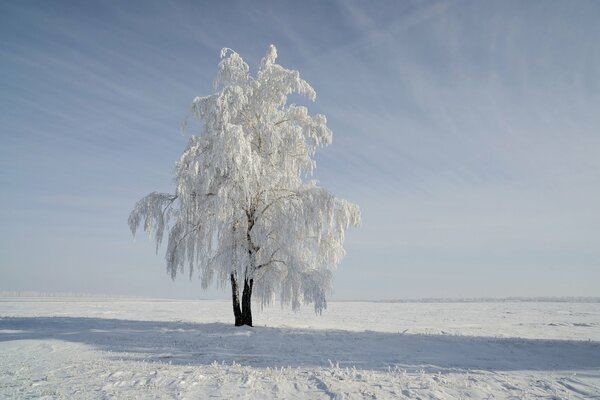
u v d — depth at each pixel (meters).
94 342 15.87
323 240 20.50
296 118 20.64
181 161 18.94
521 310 59.19
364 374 10.88
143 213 19.84
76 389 9.42
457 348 15.73
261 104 20.17
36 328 19.84
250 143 19.70
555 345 16.30
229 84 20.38
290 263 18.81
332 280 18.52
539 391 9.77
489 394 9.47
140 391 9.29
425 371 11.66
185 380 10.11
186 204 18.78
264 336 17.56
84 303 65.88
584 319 38.53
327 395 9.13
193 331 18.75
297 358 13.30
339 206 19.84
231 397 8.94
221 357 13.34
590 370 12.16
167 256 20.38
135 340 16.39
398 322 34.41
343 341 16.94
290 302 19.20
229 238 19.45
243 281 20.39
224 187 18.41
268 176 19.69
